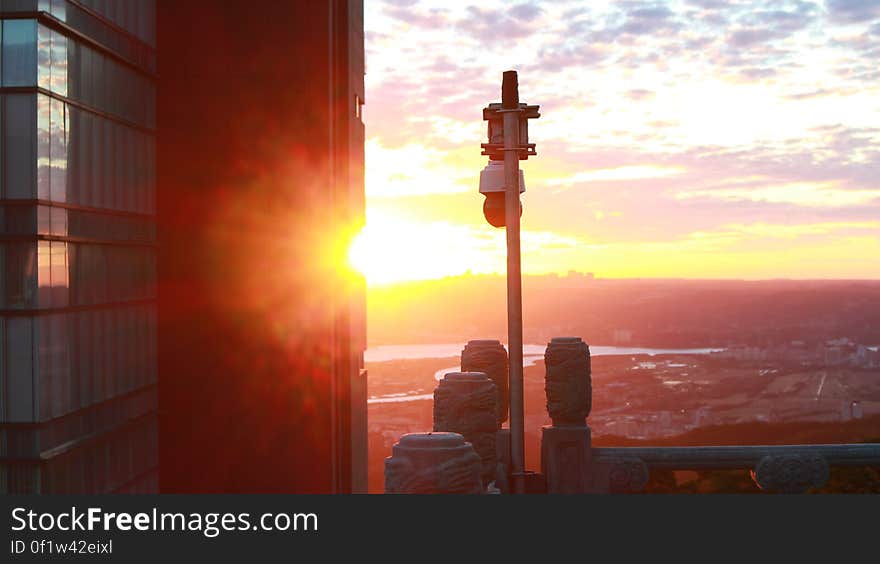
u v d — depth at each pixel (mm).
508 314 11586
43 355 15164
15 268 15000
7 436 15000
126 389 19094
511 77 11555
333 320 21453
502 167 11656
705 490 12672
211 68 21406
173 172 21375
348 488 21672
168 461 21141
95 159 17547
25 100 14945
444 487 6875
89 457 17062
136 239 19859
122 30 18969
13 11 14898
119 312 18781
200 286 21328
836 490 12547
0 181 14930
